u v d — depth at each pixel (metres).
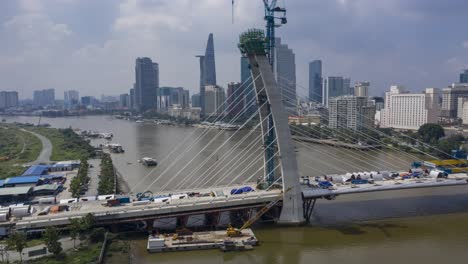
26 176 199.88
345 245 117.62
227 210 129.75
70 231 117.69
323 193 136.50
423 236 124.94
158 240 112.06
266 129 148.38
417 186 145.50
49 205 139.62
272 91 135.12
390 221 138.62
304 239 121.94
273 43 147.75
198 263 105.69
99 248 109.69
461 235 125.69
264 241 120.12
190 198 135.25
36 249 108.19
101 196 144.25
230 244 112.62
